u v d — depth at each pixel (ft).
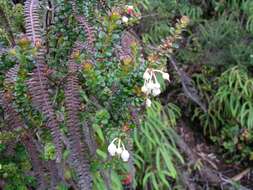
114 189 1.45
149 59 1.00
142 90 0.94
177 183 1.86
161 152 1.76
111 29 0.93
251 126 2.08
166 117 1.97
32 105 0.91
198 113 2.20
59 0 0.96
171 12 2.28
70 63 0.92
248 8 2.35
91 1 0.98
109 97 0.94
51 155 0.99
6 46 1.03
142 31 2.17
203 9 2.51
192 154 2.02
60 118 0.95
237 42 2.26
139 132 1.73
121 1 1.07
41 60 0.89
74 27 0.98
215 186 2.01
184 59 2.24
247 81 2.14
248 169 2.13
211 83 2.23
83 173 0.94
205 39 2.28
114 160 1.11
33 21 0.92
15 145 1.07
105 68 0.92
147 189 1.74
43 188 1.06
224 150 2.17
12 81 0.91
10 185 1.16
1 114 1.01
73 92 0.90
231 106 2.11
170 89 2.22
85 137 0.98
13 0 1.29
